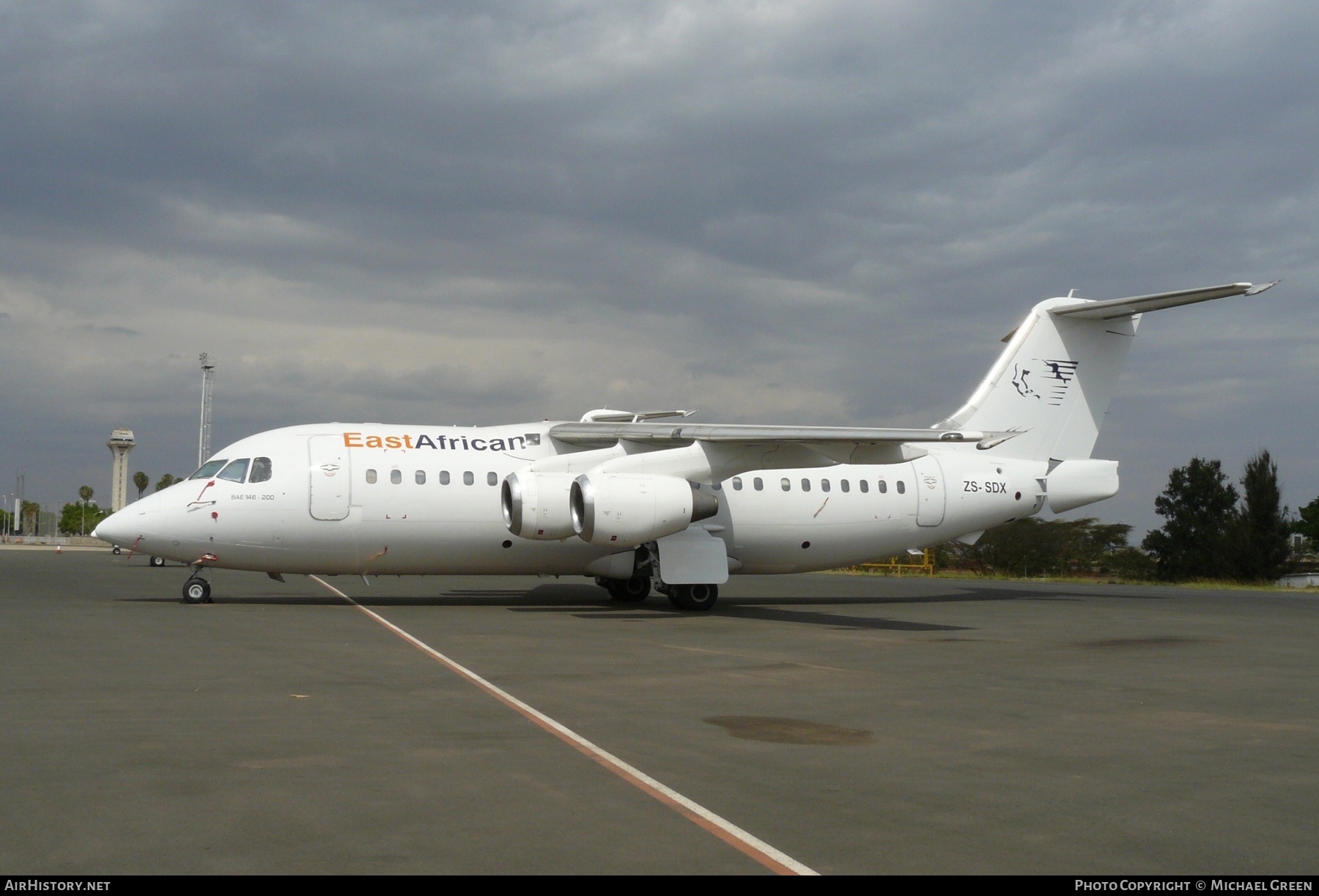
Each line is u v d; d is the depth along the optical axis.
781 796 6.21
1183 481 55.47
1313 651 14.69
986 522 24.05
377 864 4.88
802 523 22.39
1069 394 24.73
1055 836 5.52
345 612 18.23
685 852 5.13
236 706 8.88
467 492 20.14
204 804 5.84
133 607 18.67
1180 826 5.73
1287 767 7.22
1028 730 8.41
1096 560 57.00
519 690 9.95
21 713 8.47
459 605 20.67
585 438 20.62
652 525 19.14
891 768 7.00
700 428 19.61
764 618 18.83
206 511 19.02
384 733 7.82
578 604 21.50
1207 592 32.97
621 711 8.94
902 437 18.53
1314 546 67.38
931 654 13.52
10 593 23.19
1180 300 21.22
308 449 19.75
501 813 5.73
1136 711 9.41
